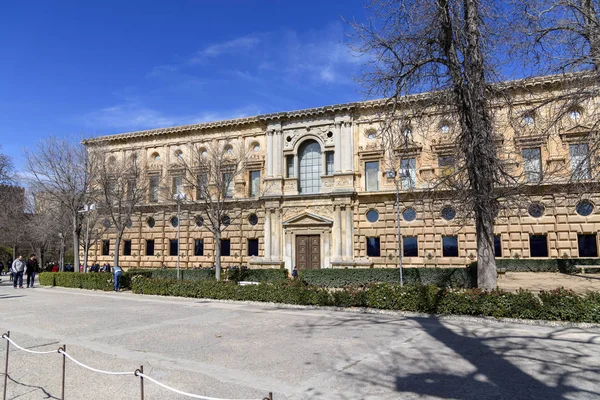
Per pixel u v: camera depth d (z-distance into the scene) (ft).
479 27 57.57
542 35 54.29
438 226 116.06
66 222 130.31
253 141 142.00
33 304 71.56
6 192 154.30
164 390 26.53
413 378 28.55
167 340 41.11
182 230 146.51
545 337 39.75
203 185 110.63
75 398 25.38
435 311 53.67
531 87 84.12
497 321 48.29
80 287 102.27
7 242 176.35
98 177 119.44
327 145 130.72
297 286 67.56
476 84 57.77
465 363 31.83
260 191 138.62
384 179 122.83
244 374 29.66
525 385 26.81
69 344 39.86
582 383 26.89
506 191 61.77
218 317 55.11
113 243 158.71
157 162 155.84
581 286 78.54
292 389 26.48
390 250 119.85
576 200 96.37
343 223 124.36
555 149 103.24
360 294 60.13
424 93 68.39
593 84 51.90
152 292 84.17
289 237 130.11
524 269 103.19
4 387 27.07
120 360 33.78
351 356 34.17
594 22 49.16
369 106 125.90
